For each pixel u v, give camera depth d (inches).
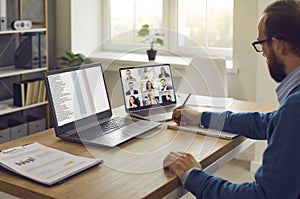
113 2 207.3
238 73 170.6
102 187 62.6
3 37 181.8
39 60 181.5
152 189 62.1
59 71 84.0
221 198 61.5
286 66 63.2
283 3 62.8
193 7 187.2
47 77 82.0
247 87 170.1
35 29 178.5
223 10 181.5
